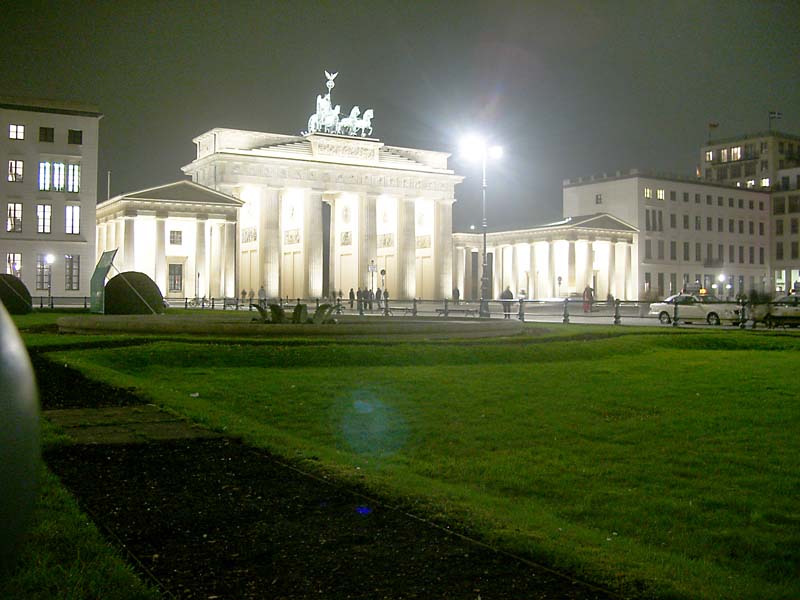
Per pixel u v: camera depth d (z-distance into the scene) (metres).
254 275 111.25
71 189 89.62
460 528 8.38
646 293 119.12
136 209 96.31
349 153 115.44
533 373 22.77
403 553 7.58
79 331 33.72
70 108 89.50
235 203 101.06
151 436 12.65
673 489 11.12
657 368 24.81
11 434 5.08
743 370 24.34
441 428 14.97
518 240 124.81
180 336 30.38
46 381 18.89
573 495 10.82
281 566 7.15
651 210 126.50
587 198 132.12
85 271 90.12
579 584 6.95
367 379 20.86
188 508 8.87
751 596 6.96
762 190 141.88
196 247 99.88
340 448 13.30
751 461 12.63
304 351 25.67
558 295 118.50
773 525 9.59
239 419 14.38
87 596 6.02
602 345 30.20
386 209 123.88
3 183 86.50
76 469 10.51
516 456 12.97
